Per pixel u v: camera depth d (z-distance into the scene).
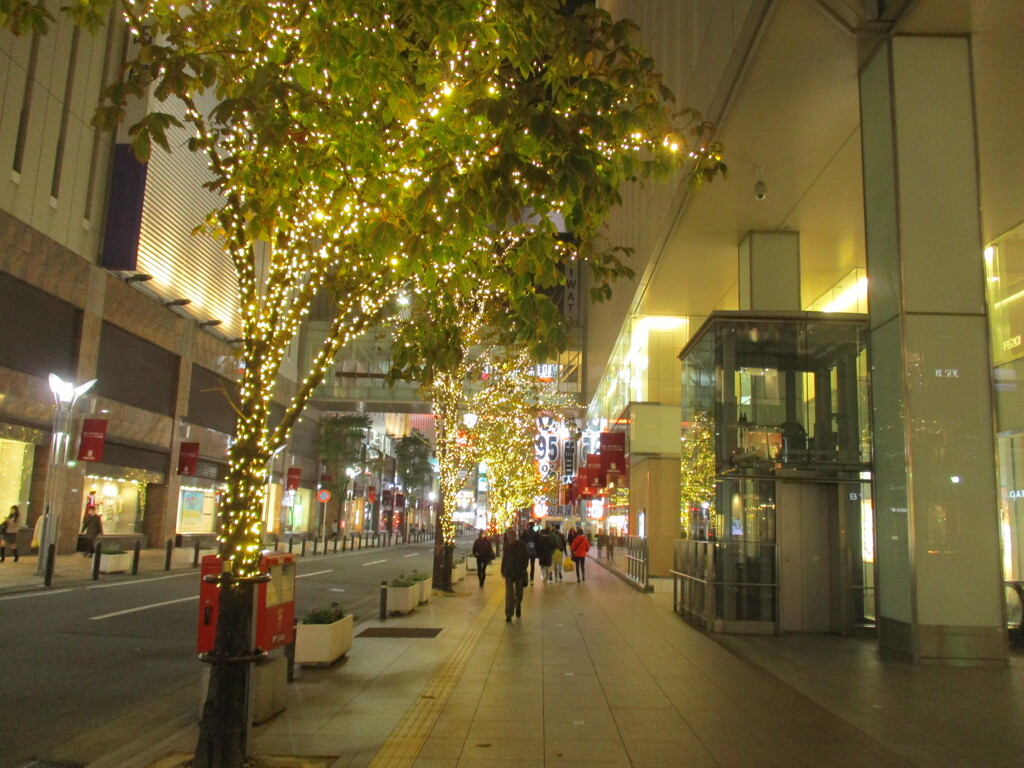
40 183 28.16
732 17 13.83
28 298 27.84
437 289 8.34
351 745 6.84
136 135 6.34
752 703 8.73
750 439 15.59
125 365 34.78
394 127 7.22
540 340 7.21
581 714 8.09
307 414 63.91
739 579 14.97
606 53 7.44
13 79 26.48
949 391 11.59
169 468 38.91
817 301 26.22
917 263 11.85
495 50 7.34
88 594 18.89
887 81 12.29
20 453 28.53
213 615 8.21
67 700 9.14
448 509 22.38
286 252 7.07
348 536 73.75
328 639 10.41
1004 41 12.18
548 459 61.66
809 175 17.39
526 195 6.31
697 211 19.45
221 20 7.82
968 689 9.62
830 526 15.35
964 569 11.25
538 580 28.08
